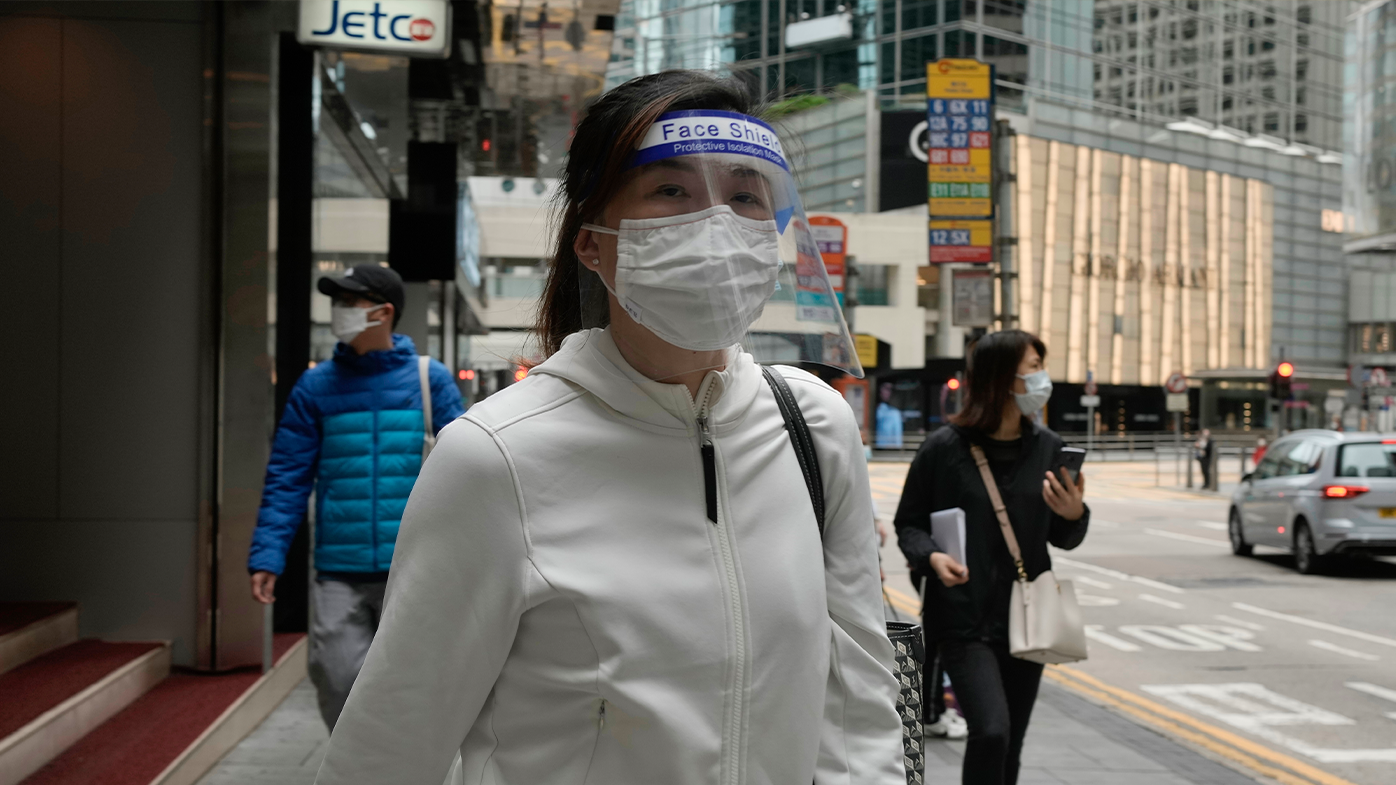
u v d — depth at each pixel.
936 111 11.97
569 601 1.06
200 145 5.07
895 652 1.70
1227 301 51.09
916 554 3.20
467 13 6.75
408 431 3.44
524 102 8.76
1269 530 12.95
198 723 4.21
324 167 6.48
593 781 1.07
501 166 11.06
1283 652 7.96
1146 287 47.84
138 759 3.74
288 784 3.95
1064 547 3.21
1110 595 10.73
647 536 1.10
